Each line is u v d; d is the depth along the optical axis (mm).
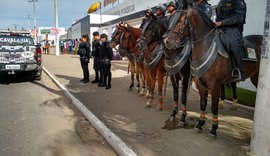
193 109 7164
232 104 7258
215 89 4883
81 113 7168
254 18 9055
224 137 5137
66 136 5504
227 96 8469
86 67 11688
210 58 4730
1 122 6387
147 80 7629
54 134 5594
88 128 6004
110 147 4992
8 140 5281
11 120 6539
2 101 8531
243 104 7504
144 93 8906
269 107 3949
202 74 4844
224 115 6613
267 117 3982
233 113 6793
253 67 5547
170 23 4883
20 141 5230
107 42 9969
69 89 10273
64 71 15844
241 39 4984
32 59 11773
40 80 12766
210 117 6422
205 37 4789
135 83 11328
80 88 10484
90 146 5027
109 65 10109
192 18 4684
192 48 4938
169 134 5344
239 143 4848
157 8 7277
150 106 7367
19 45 11484
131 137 5230
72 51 38344
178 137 5176
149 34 6613
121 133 5461
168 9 6430
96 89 10227
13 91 10156
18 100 8664
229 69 4891
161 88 6918
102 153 4742
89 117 6438
